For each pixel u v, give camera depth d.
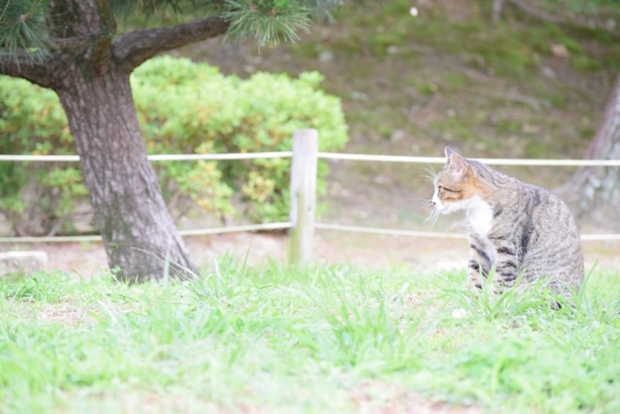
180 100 14.75
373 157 12.50
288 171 15.27
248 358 6.11
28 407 5.16
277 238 15.66
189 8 11.04
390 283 9.52
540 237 8.82
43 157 12.00
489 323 7.24
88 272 12.86
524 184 9.12
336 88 22.98
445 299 8.38
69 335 6.66
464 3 27.98
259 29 8.40
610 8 29.50
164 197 15.15
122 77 10.10
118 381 5.57
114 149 10.08
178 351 6.11
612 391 5.67
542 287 8.27
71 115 10.02
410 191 19.58
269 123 14.88
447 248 16.05
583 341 6.73
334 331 6.54
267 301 7.83
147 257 10.24
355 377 5.77
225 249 14.73
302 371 5.93
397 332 6.62
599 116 24.00
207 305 7.47
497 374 5.77
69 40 8.91
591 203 17.56
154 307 7.47
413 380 5.73
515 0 28.25
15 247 14.63
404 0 27.14
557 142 22.30
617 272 12.52
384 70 24.23
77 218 15.58
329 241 16.25
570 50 26.91
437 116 22.67
